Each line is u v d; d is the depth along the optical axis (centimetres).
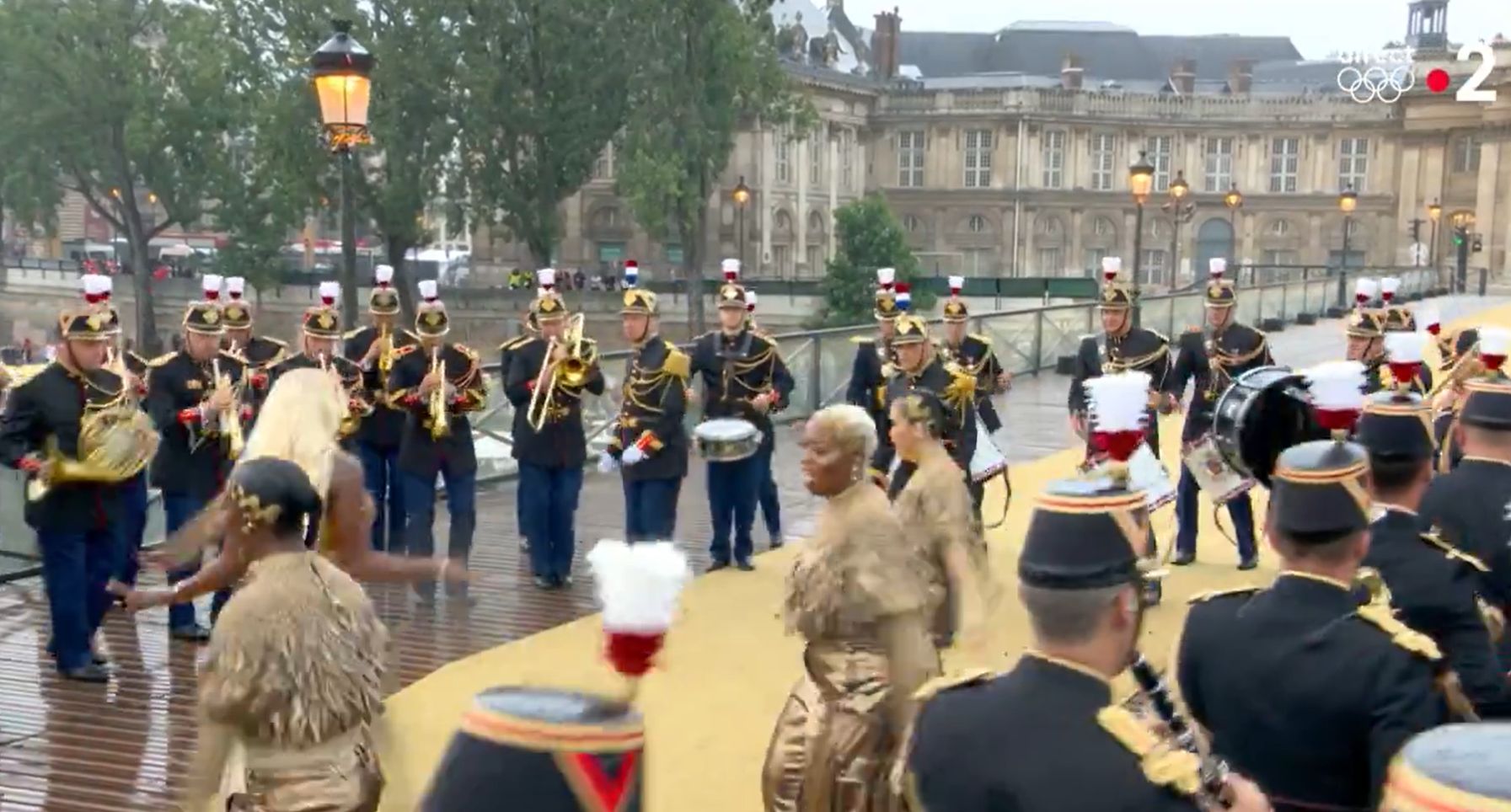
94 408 858
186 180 6131
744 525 1162
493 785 250
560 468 1109
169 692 857
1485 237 7688
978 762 299
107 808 688
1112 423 332
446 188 5712
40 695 846
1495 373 791
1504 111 7575
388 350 1106
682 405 1127
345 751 425
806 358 1984
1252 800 305
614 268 7462
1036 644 309
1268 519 397
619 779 255
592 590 1108
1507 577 520
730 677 870
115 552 899
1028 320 2680
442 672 880
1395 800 249
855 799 499
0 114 5925
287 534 432
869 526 500
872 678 499
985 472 1016
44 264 7281
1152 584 927
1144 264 8662
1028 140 8419
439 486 1490
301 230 6322
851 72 8950
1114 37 9756
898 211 8700
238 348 1039
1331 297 4375
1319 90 8731
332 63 1240
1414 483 460
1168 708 329
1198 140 8638
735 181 7525
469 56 5284
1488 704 430
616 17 5403
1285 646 377
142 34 6347
